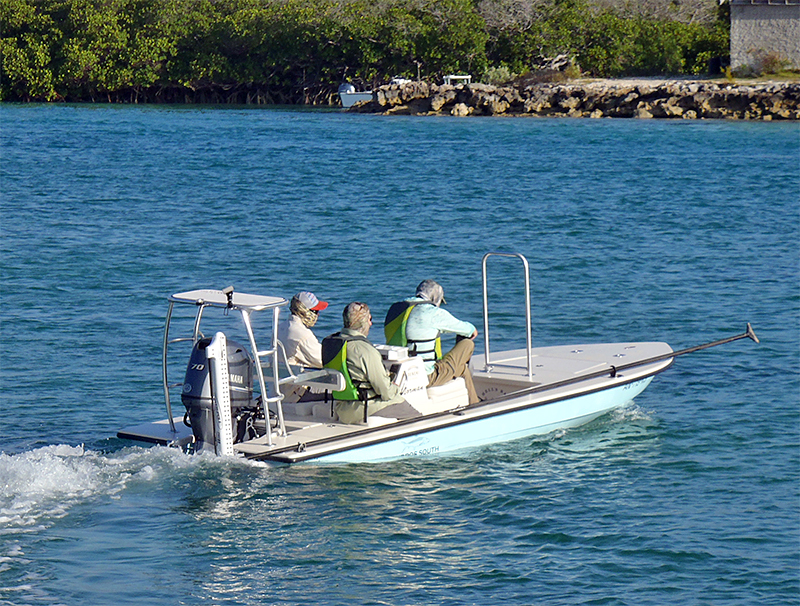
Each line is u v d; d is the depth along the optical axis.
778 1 186.00
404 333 27.77
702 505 23.47
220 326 41.34
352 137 154.38
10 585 19.16
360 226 69.00
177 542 21.08
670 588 19.34
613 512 23.03
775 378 34.06
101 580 19.47
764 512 22.98
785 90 172.12
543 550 21.09
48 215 73.94
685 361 36.41
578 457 26.81
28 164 114.62
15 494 23.05
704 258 56.81
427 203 81.31
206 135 161.75
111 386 32.62
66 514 22.27
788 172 102.75
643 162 114.00
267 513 22.53
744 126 161.25
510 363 31.62
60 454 25.41
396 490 24.11
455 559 20.64
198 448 25.20
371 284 50.00
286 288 48.81
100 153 129.50
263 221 71.44
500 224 70.00
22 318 41.78
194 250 59.09
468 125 174.88
